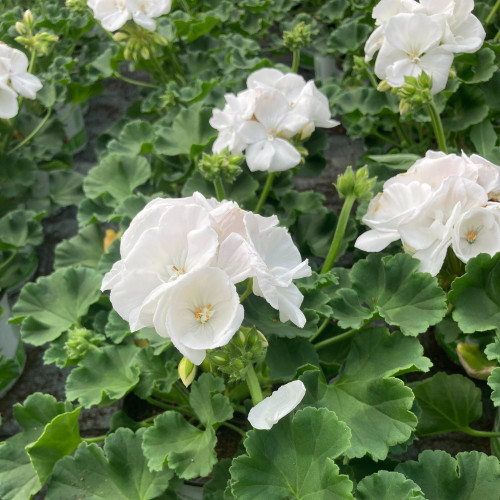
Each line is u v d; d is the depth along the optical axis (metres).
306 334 0.40
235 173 0.50
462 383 0.46
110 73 0.80
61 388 0.61
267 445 0.33
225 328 0.30
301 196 0.59
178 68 0.81
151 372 0.45
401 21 0.47
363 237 0.43
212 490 0.41
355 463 0.39
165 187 0.67
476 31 0.49
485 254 0.39
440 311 0.40
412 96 0.47
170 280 0.30
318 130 0.65
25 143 0.76
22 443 0.43
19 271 0.66
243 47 0.79
